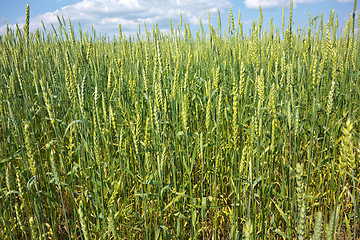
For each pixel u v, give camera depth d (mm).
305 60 4637
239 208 2816
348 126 1547
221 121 3730
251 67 4773
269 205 2877
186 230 3414
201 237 3459
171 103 3396
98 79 4871
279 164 3609
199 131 4199
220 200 3543
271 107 2629
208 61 5492
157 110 2715
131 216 3094
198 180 3822
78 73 4098
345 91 4445
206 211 3611
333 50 3318
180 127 3545
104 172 3158
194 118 4680
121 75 4062
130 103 4418
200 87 4812
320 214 1296
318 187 3377
